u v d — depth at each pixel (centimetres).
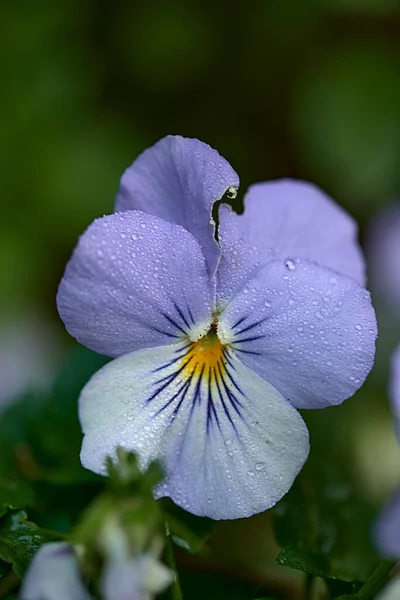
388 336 33
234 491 22
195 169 22
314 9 41
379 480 30
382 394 32
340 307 22
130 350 22
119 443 22
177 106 42
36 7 42
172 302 22
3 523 23
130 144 41
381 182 39
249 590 24
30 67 41
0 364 35
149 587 20
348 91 40
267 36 42
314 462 25
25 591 20
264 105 42
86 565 20
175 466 22
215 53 42
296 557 23
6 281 39
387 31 42
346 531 24
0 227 40
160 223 22
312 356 22
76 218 40
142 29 42
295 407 22
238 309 22
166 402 22
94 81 42
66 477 24
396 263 35
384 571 22
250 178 41
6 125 41
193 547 22
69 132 41
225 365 22
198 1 42
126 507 20
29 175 40
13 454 25
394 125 40
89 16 42
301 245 24
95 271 22
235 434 22
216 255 22
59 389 26
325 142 39
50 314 39
